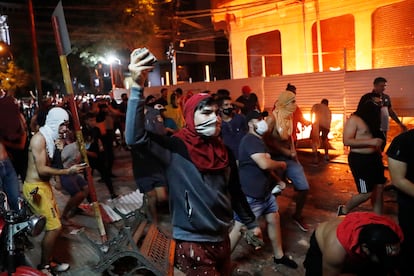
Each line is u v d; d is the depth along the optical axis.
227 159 2.76
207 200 2.62
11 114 6.86
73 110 4.96
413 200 3.24
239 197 3.00
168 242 4.89
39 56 29.56
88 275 4.59
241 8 17.98
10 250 3.09
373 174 5.00
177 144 2.61
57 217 4.55
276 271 4.52
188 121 2.60
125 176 9.95
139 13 23.64
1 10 27.45
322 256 2.81
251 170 4.34
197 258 2.67
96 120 9.30
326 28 15.95
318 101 12.60
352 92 11.65
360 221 2.61
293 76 13.37
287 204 6.82
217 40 29.31
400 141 3.26
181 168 2.60
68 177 6.17
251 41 19.05
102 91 34.66
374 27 14.49
